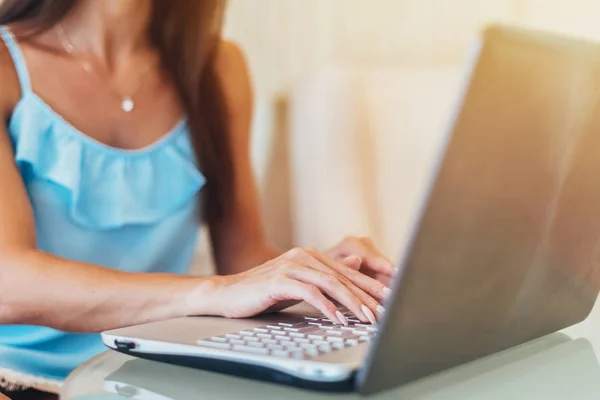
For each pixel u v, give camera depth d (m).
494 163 0.42
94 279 0.80
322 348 0.50
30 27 1.13
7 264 0.81
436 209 0.40
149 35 1.25
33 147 1.03
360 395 0.45
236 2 1.47
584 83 0.46
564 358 0.63
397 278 0.40
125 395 0.51
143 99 1.20
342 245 0.94
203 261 1.49
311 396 0.49
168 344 0.54
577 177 0.51
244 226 1.34
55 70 1.11
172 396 0.51
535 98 0.42
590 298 0.65
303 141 1.38
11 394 0.95
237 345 0.52
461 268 0.44
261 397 0.50
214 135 1.27
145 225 1.14
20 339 1.04
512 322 0.54
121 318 0.78
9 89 1.06
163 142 1.19
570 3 1.14
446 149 0.38
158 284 0.79
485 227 0.44
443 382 0.53
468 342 0.49
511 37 0.40
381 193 1.28
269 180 1.46
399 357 0.43
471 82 0.38
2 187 0.92
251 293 0.69
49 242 1.07
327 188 1.33
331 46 1.37
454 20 1.26
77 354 1.06
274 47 1.44
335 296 0.66
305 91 1.39
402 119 1.27
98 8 1.16
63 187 1.06
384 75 1.30
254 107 1.47
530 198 0.47
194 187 1.21
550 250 0.53
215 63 1.29
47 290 0.79
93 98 1.13
